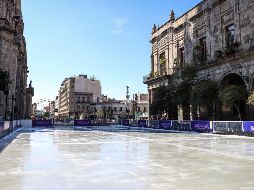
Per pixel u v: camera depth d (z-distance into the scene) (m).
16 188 7.18
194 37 42.91
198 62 40.06
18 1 61.84
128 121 59.59
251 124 26.81
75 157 12.68
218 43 37.31
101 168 9.95
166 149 16.11
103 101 130.25
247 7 32.50
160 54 54.34
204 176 8.63
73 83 132.00
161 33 53.09
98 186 7.39
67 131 37.84
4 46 47.16
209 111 35.69
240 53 31.47
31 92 94.06
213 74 36.56
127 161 11.57
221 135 29.25
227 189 7.05
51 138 24.69
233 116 35.12
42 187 7.28
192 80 39.09
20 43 61.97
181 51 47.81
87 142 20.66
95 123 64.62
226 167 10.21
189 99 38.47
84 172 9.23
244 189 7.05
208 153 14.31
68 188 7.19
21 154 13.69
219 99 32.81
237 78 35.72
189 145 18.58
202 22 41.00
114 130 41.50
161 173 9.09
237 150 15.66
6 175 8.73
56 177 8.46
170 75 47.72
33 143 19.70
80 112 125.31
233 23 34.88
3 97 45.12
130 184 7.61
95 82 138.12
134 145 18.45
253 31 31.53
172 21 49.94
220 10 37.06
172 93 40.41
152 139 23.83
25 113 85.88
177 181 7.95
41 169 9.73
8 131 29.80
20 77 67.56
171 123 41.06
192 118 40.94
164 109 44.28
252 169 9.82
